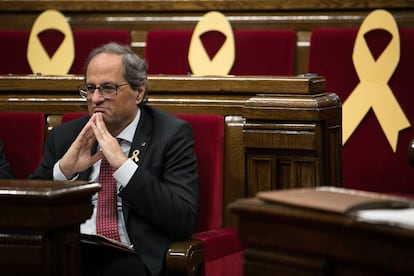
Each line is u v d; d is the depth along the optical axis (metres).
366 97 6.49
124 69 4.82
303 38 7.47
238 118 5.28
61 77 5.62
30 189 3.81
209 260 4.79
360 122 6.45
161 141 4.82
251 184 5.11
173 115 5.06
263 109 5.01
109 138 4.67
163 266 4.58
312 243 3.08
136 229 4.67
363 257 2.94
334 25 7.40
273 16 7.57
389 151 6.33
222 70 7.18
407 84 6.47
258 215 3.20
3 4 8.27
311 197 3.16
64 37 7.66
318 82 5.12
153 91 5.45
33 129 5.50
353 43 6.65
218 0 7.68
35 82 5.66
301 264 3.13
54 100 5.64
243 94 5.29
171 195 4.61
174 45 7.35
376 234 2.87
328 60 6.68
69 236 3.97
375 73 6.53
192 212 4.67
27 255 3.84
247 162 5.11
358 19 7.32
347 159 6.41
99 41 7.57
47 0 8.13
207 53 7.30
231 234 4.99
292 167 5.00
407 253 2.82
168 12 7.89
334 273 3.09
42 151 5.48
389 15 6.64
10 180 4.13
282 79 5.11
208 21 7.31
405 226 2.77
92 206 4.13
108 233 4.74
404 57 6.50
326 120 4.98
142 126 4.90
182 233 4.63
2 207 3.86
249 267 3.29
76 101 5.61
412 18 7.11
